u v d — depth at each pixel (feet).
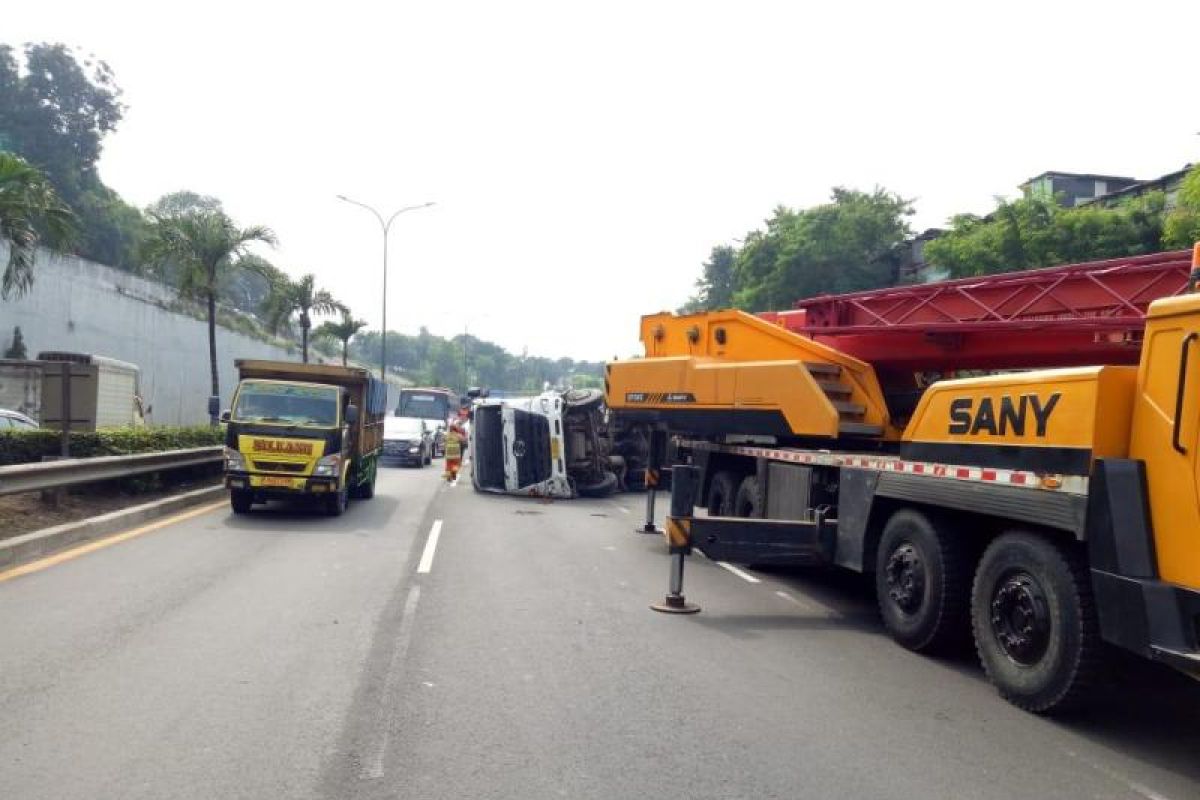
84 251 156.46
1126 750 18.62
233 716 18.49
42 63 163.73
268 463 49.08
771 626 28.78
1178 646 17.30
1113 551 18.70
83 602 27.76
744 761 17.07
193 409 141.49
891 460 27.45
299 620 26.63
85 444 49.47
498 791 15.34
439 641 24.89
